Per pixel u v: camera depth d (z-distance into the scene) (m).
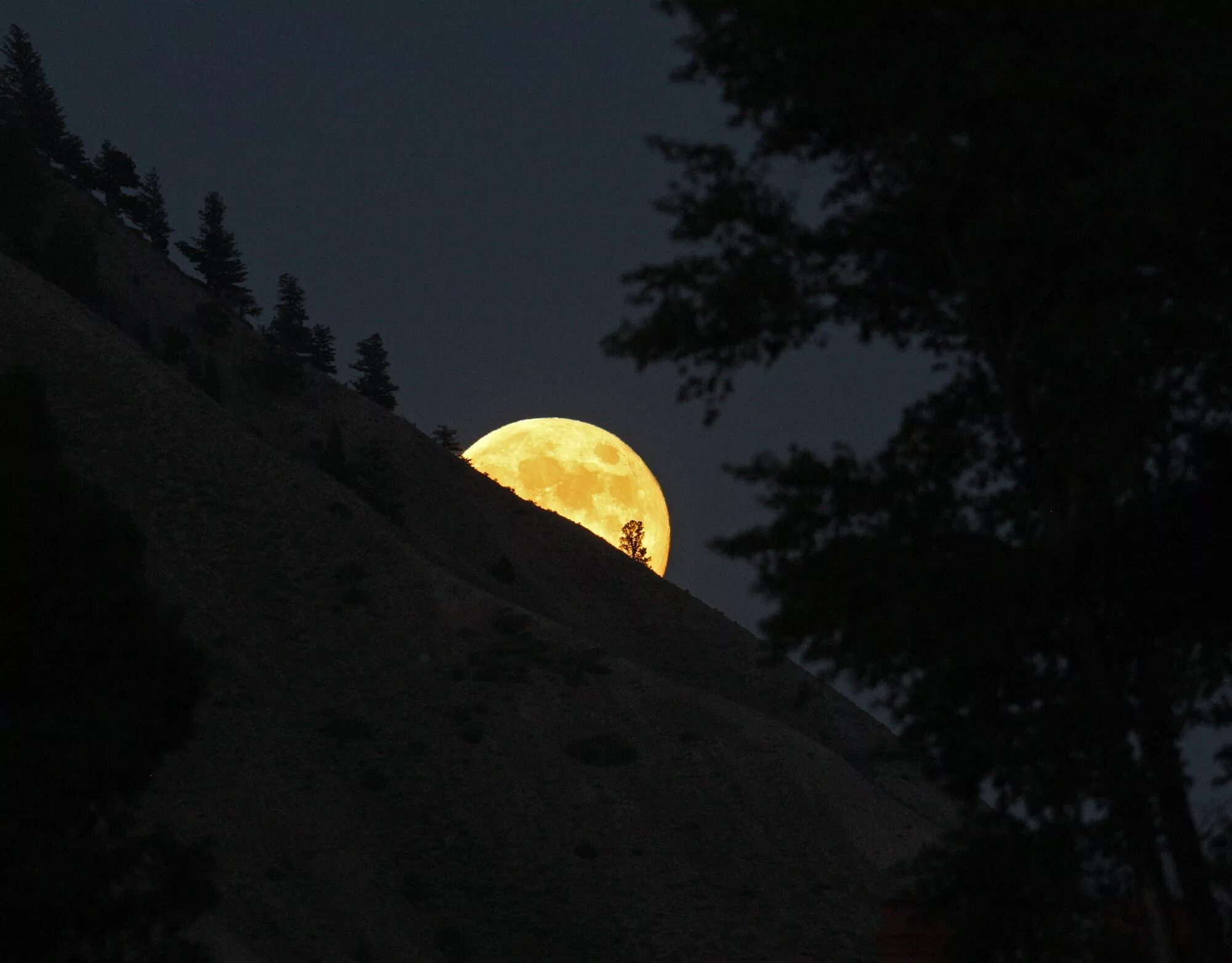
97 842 112.06
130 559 122.50
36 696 110.69
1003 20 63.44
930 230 66.88
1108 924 63.53
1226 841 61.84
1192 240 59.88
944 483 66.44
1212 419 63.22
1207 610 62.25
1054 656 63.78
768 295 67.19
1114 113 62.75
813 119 68.38
